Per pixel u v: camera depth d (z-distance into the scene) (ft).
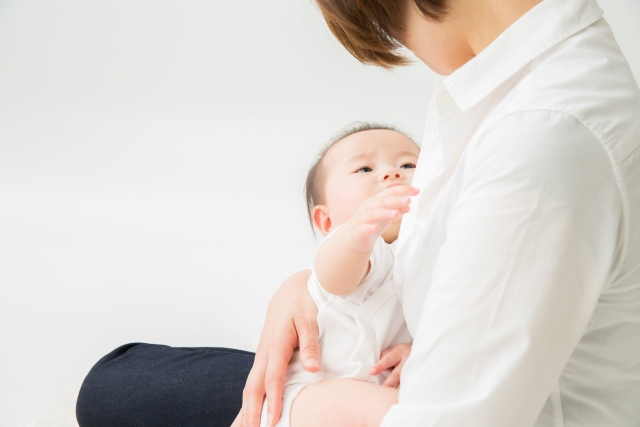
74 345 7.58
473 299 2.39
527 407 2.37
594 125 2.39
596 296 2.42
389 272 3.78
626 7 9.77
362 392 2.98
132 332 7.68
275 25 12.38
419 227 3.26
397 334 3.69
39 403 6.67
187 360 4.42
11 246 9.27
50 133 11.39
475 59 2.85
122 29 12.91
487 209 2.39
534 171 2.34
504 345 2.35
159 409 4.17
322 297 3.70
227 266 8.57
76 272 8.71
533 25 2.73
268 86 11.55
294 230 9.14
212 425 4.11
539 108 2.43
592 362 2.79
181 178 10.39
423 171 3.46
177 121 11.39
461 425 2.32
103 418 4.27
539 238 2.33
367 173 4.82
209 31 12.61
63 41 12.86
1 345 7.52
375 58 3.34
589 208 2.35
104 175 10.60
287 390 3.38
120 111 11.71
